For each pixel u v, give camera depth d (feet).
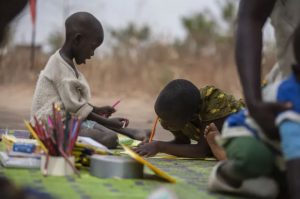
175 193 9.79
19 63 42.06
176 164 13.98
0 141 16.21
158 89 39.88
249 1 10.57
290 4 11.40
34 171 11.85
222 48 45.24
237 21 10.67
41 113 15.92
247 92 9.96
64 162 11.51
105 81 40.32
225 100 14.40
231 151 10.09
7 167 12.06
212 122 14.32
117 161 11.48
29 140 13.80
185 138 15.42
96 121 16.62
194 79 41.93
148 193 10.39
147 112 31.68
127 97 37.60
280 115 9.36
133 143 17.02
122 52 44.57
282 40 11.60
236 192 10.48
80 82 16.40
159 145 14.08
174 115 14.30
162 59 45.03
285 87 9.68
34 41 41.11
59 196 9.82
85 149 12.44
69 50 16.62
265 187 10.21
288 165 9.19
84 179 11.28
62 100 16.10
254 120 9.93
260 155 9.86
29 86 39.52
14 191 8.41
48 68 16.33
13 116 27.02
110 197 9.95
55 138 11.60
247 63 10.17
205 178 12.17
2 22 10.11
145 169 12.93
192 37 47.52
